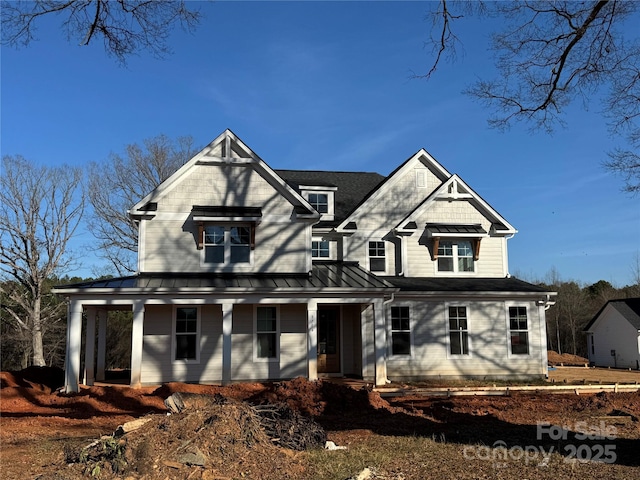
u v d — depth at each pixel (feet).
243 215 63.21
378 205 76.64
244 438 27.99
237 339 62.64
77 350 55.16
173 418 28.45
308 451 29.66
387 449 30.83
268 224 65.62
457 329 70.38
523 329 71.72
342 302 60.80
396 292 63.16
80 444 30.71
